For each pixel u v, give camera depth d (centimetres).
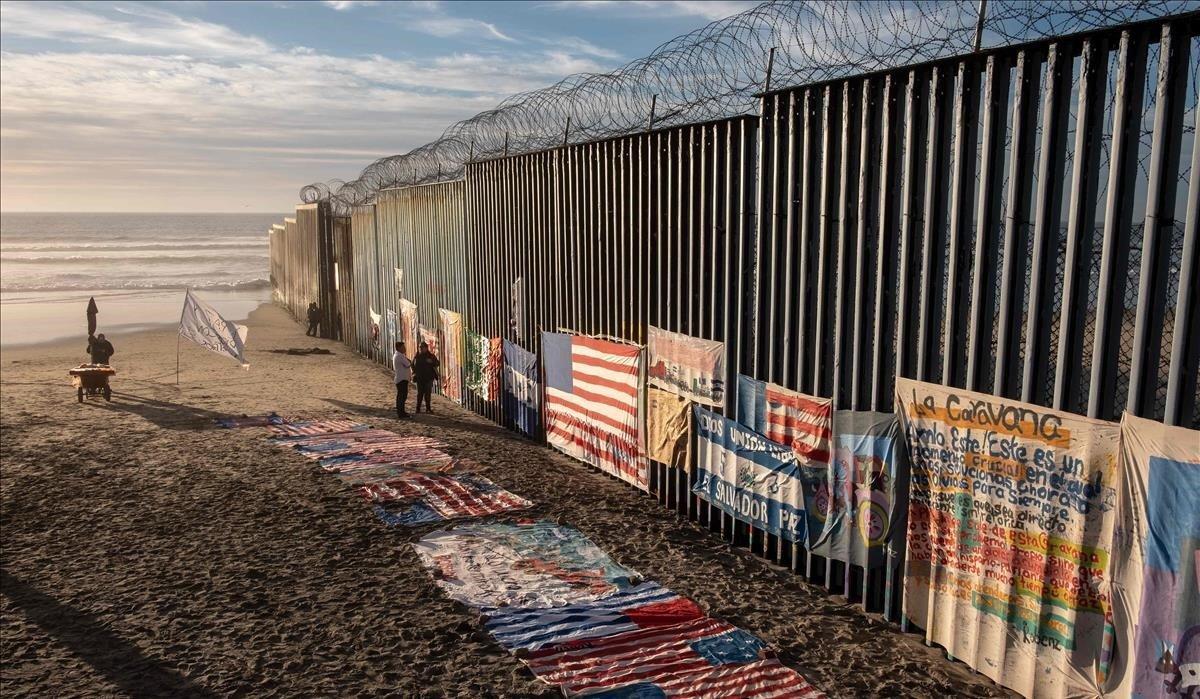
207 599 773
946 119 635
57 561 875
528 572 820
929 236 649
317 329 3173
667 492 1027
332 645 677
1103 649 542
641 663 628
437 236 1845
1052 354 581
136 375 2188
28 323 3638
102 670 641
